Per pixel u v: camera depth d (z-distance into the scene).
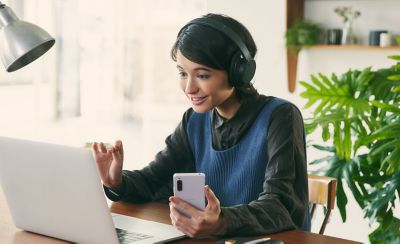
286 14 3.81
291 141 1.90
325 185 2.18
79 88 5.53
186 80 1.85
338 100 2.76
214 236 1.66
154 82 5.71
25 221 1.71
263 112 1.96
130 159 5.43
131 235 1.65
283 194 1.80
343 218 2.64
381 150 2.31
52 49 5.30
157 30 5.68
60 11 5.36
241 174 1.96
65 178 1.56
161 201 2.15
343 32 3.69
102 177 2.00
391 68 2.72
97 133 5.63
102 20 5.62
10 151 1.63
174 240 1.63
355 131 2.60
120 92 5.69
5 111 5.05
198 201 1.58
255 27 4.06
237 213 1.65
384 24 3.60
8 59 1.68
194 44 1.78
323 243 1.62
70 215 1.59
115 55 5.66
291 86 3.89
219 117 2.02
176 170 2.19
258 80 4.09
